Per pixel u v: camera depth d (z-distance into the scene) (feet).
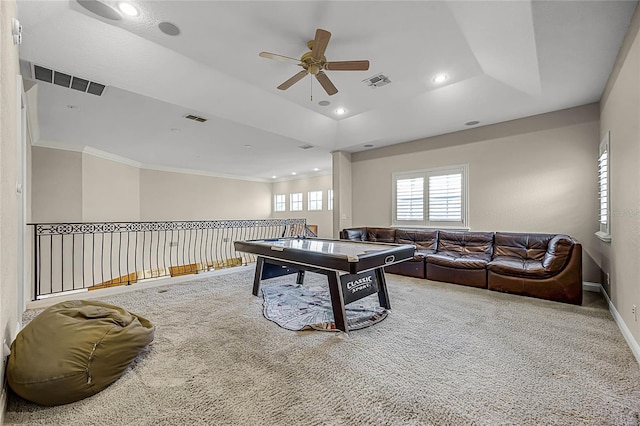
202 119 15.11
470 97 13.14
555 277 11.18
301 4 7.78
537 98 12.41
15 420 4.94
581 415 4.99
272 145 20.63
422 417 4.98
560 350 7.33
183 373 6.32
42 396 5.12
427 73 11.62
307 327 8.77
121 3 7.83
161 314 9.98
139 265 26.21
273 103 14.65
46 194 18.69
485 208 15.83
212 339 8.00
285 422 4.87
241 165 28.84
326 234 32.50
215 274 16.31
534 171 14.26
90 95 12.15
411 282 14.49
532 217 14.30
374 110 15.87
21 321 8.46
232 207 34.71
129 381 6.03
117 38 9.28
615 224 9.37
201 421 4.89
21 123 8.21
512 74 10.84
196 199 31.30
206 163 27.50
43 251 18.52
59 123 15.52
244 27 8.79
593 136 12.76
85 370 5.43
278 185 38.40
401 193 19.36
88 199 20.76
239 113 14.61
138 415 5.05
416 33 9.01
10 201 5.90
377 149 20.80
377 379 6.11
